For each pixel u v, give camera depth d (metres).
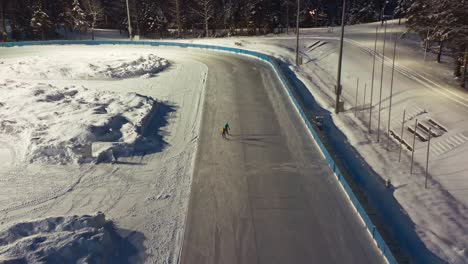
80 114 26.17
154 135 24.64
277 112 28.58
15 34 74.00
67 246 13.05
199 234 14.89
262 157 21.38
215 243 14.37
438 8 34.25
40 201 17.20
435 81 32.75
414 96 29.02
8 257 12.32
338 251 13.84
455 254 13.62
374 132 25.06
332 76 38.91
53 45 62.47
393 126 25.64
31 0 79.75
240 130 25.20
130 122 25.52
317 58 46.75
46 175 19.42
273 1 92.50
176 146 23.11
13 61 46.75
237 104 30.39
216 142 23.42
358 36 57.72
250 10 82.31
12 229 14.02
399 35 56.94
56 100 29.61
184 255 13.78
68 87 33.50
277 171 19.75
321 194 17.55
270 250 13.95
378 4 95.50
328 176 19.22
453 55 37.12
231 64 45.16
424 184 18.20
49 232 14.14
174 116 28.08
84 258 12.84
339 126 26.12
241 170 19.91
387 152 21.98
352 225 15.30
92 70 39.88
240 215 16.05
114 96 30.81
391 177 19.12
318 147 22.59
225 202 17.02
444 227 15.09
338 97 28.28
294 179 18.94
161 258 13.67
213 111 28.83
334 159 19.95
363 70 38.19
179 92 33.84
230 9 88.50
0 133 23.88
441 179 18.58
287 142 23.31
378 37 55.56
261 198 17.30
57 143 21.50
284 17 93.44
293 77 39.00
